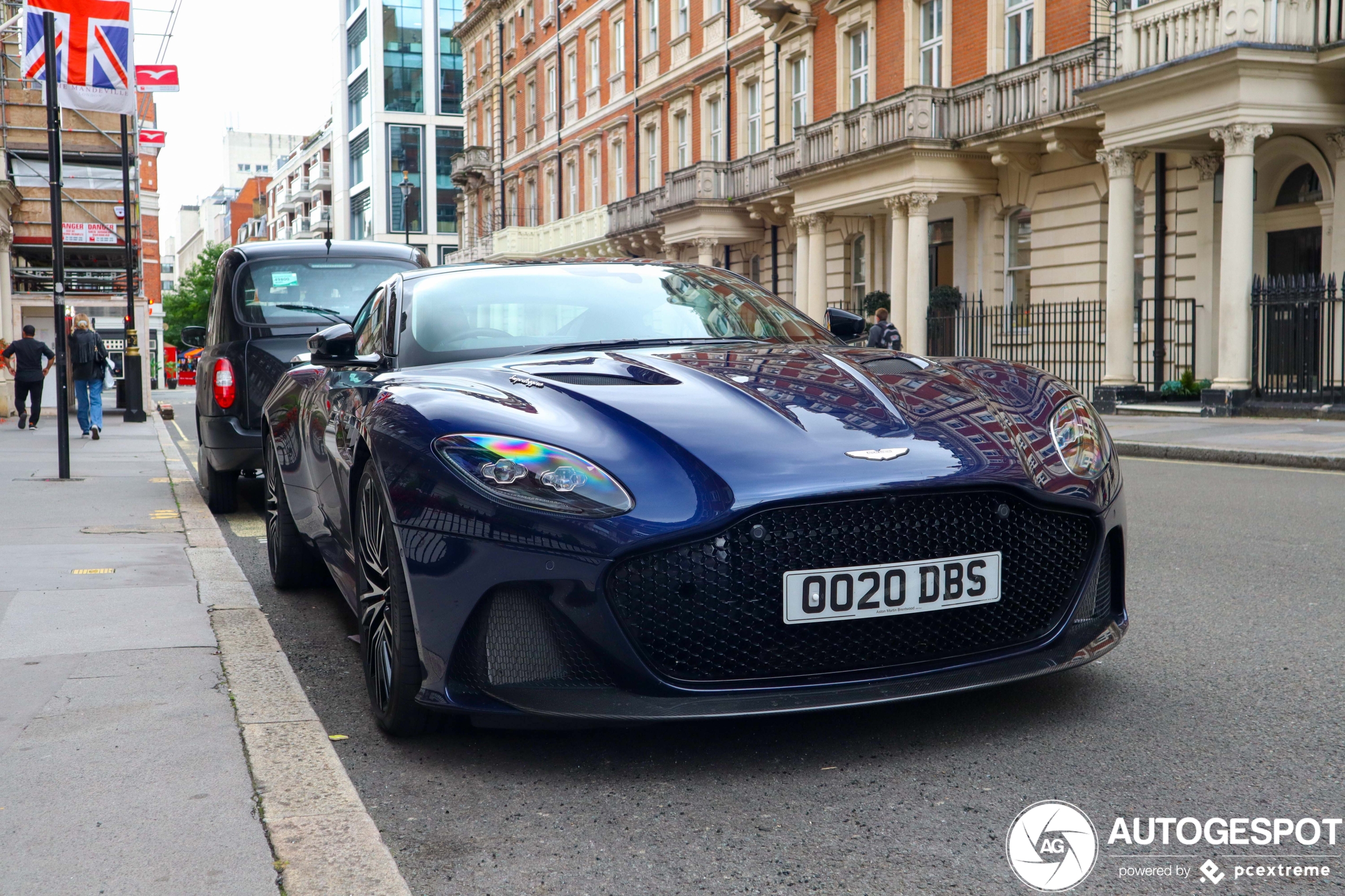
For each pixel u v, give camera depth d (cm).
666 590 277
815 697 278
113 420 2208
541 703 276
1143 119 1633
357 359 409
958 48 2186
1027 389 342
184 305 9669
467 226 5447
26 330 1828
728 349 375
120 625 447
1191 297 1738
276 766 292
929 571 288
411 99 7894
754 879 231
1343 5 1491
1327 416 1435
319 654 432
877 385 330
